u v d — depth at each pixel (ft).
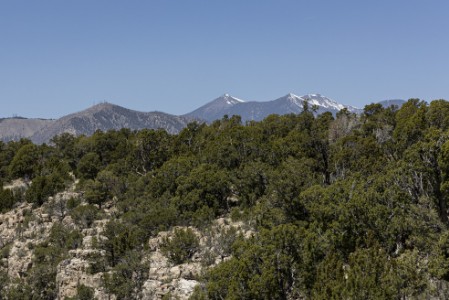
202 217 239.50
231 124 391.65
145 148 355.15
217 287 159.94
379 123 310.04
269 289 150.41
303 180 216.95
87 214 285.84
